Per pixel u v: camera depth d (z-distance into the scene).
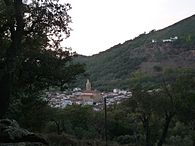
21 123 32.81
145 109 44.16
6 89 19.36
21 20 19.69
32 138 13.15
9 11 19.41
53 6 21.70
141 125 63.75
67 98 135.25
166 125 42.97
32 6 21.34
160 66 171.25
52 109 54.47
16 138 12.64
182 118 43.66
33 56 26.91
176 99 41.97
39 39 24.61
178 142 64.88
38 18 21.64
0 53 21.50
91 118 74.94
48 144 13.70
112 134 70.50
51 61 28.45
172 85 42.91
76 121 74.00
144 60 187.75
